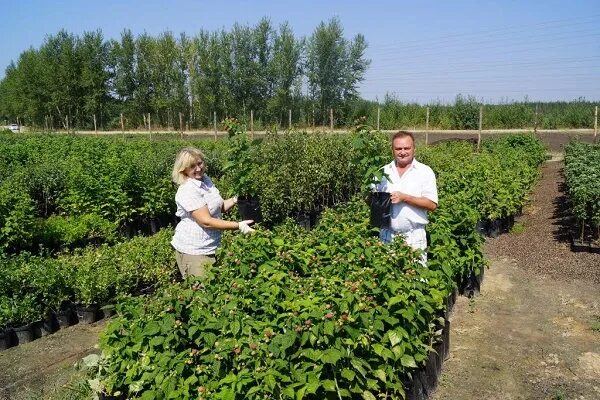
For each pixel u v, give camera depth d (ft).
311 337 11.30
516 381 16.39
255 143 27.04
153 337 12.16
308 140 36.78
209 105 158.71
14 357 19.84
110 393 12.89
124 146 62.59
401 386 13.17
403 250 15.60
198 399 10.86
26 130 187.73
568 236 32.01
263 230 17.58
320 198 37.14
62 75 165.48
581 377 16.49
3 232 29.14
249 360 11.17
